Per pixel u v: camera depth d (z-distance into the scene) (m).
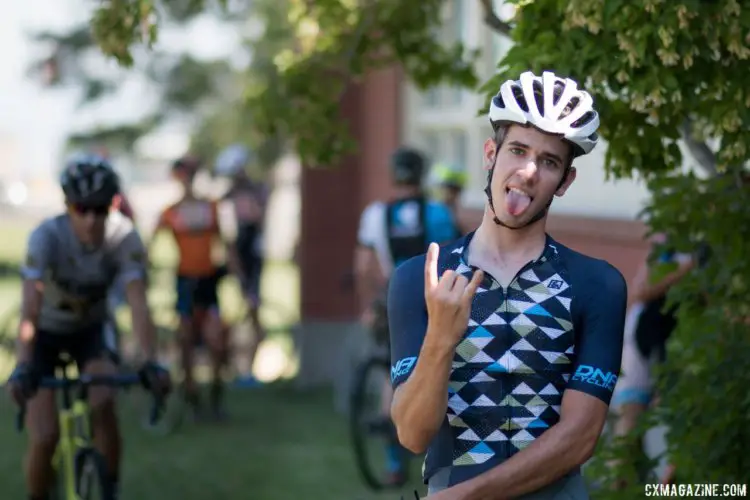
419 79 9.66
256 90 9.37
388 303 4.57
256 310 19.25
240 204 20.48
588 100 4.35
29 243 8.77
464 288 4.13
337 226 19.19
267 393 18.64
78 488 8.80
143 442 15.03
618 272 4.48
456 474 4.37
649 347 8.95
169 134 36.38
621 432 8.94
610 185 12.91
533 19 6.14
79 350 9.48
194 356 16.17
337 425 16.02
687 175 6.85
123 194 9.96
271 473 13.22
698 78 5.80
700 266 6.97
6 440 15.19
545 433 4.30
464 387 4.38
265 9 28.98
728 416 6.37
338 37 9.26
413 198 12.85
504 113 4.32
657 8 5.52
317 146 9.32
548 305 4.39
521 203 4.32
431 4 9.21
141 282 9.01
